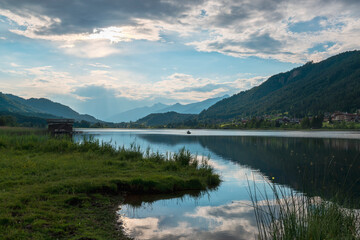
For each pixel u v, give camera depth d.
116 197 11.79
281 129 174.50
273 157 29.27
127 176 14.04
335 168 20.89
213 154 32.31
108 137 71.00
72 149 21.06
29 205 8.66
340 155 29.95
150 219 9.52
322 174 18.45
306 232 6.18
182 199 12.33
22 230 6.80
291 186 14.73
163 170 16.72
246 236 8.06
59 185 11.04
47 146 20.73
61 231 7.25
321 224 6.38
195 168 18.48
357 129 155.00
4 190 9.71
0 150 19.00
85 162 16.58
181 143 50.09
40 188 10.48
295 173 19.16
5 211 7.77
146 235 8.02
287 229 6.47
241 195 13.12
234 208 10.99
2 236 6.36
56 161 16.11
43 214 8.12
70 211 8.95
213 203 11.72
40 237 6.65
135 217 9.64
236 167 22.41
